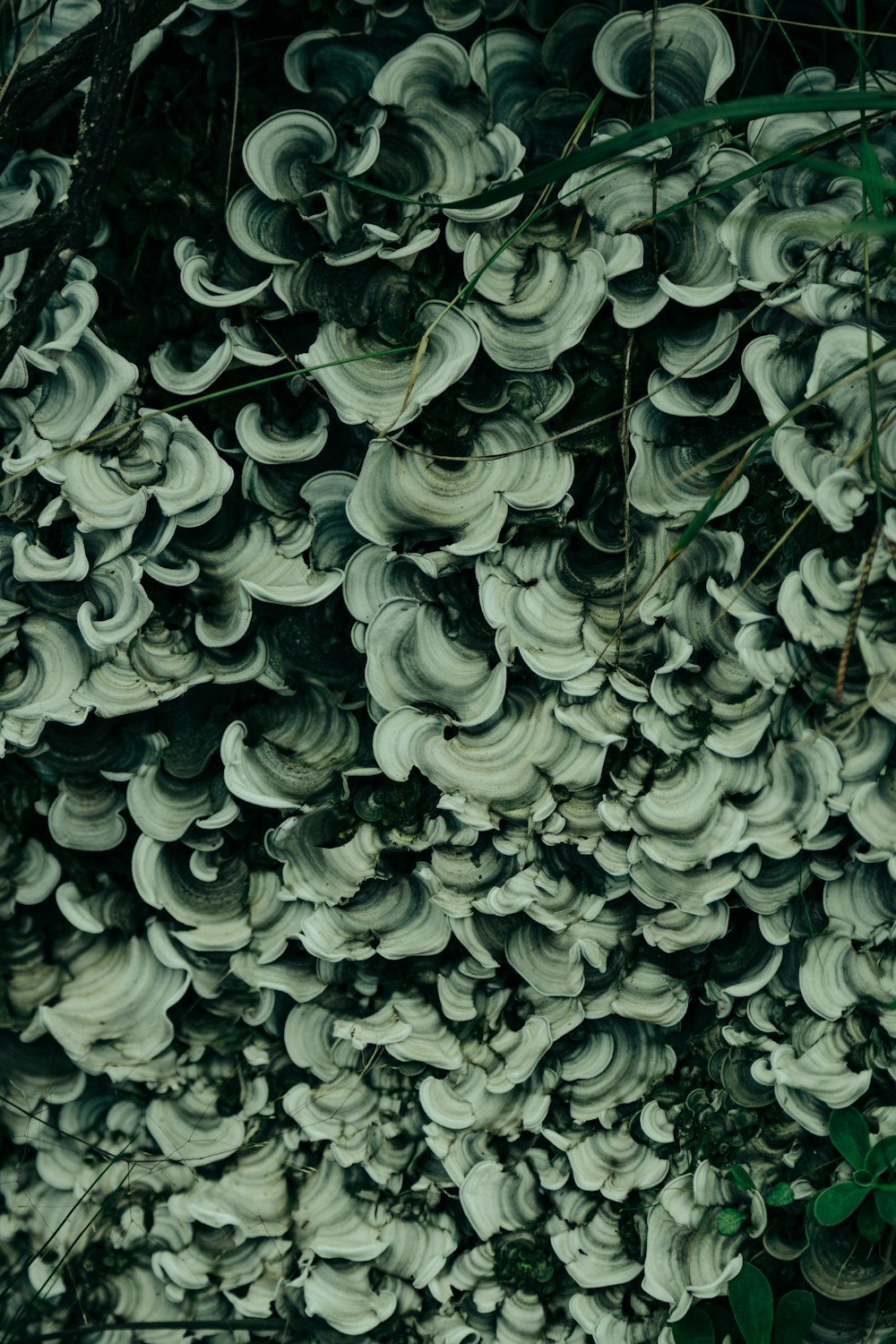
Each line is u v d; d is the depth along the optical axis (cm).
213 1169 73
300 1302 72
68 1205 73
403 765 69
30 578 68
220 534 70
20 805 71
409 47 67
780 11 69
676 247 68
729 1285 71
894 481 68
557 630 69
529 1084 73
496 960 72
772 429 64
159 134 69
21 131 67
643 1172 72
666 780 70
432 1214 73
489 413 69
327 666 71
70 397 68
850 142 67
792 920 71
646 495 69
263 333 69
